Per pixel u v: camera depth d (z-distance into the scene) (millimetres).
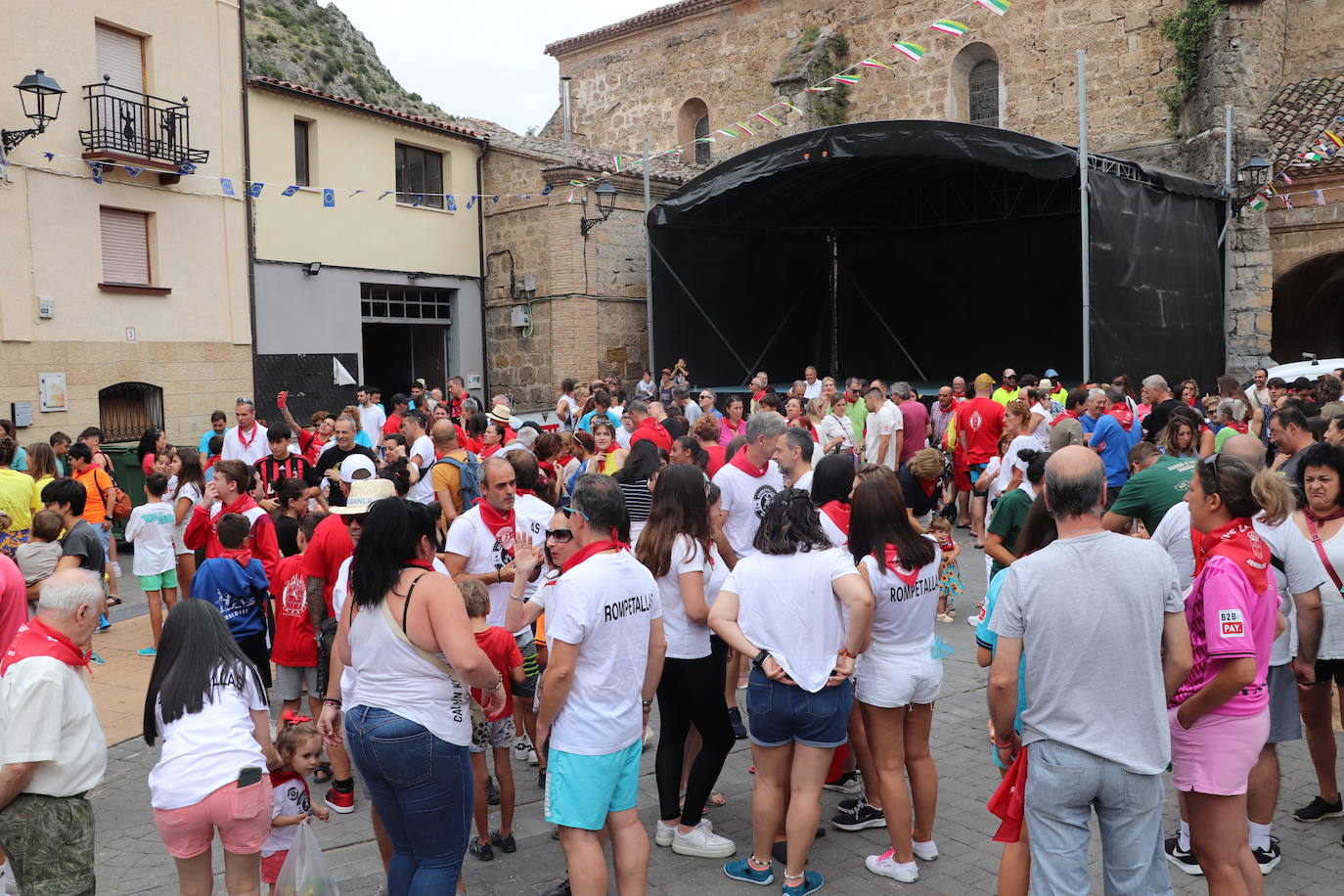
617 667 4059
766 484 6406
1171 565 3367
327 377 19375
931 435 15445
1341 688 5469
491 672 3832
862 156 16672
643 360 22609
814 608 4387
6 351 14141
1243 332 19438
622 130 31203
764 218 22797
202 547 7422
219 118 17094
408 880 3957
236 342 17484
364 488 5594
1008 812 3602
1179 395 16047
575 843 4035
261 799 3908
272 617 6586
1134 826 3297
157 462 11609
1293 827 5020
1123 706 3270
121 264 15820
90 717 3971
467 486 8484
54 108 14594
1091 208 14844
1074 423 6695
